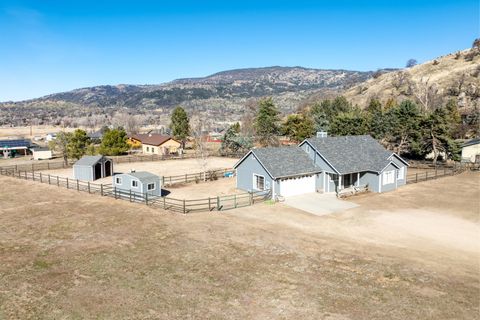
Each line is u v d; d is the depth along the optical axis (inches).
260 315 569.9
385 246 882.8
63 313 575.5
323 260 784.9
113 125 7657.5
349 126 2620.6
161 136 3629.4
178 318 561.9
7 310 583.5
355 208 1250.0
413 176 1814.7
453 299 616.4
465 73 5007.4
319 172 1513.3
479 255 828.0
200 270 733.3
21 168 2325.3
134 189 1433.3
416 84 5241.1
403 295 630.5
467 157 2327.8
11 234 964.0
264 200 1364.4
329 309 585.9
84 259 791.1
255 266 751.1
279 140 3228.3
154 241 901.8
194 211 1200.8
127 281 685.9
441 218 1123.3
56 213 1168.2
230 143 3036.4
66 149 2613.2
